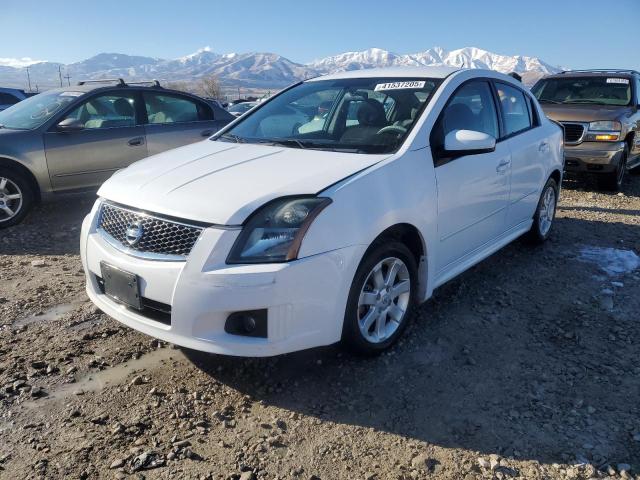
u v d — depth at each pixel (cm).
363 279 312
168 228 290
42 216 689
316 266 282
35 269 504
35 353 344
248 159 343
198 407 292
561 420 284
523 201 491
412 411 291
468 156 390
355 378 320
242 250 275
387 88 407
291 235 278
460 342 364
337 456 257
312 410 291
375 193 311
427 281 363
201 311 275
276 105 447
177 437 267
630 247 577
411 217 332
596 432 275
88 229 337
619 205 791
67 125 658
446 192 364
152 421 279
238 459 254
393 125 369
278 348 280
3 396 297
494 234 450
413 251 361
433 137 364
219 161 344
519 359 344
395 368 331
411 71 428
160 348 352
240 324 285
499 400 301
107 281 313
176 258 284
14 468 245
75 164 674
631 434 273
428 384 316
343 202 295
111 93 713
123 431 271
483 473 247
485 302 428
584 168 866
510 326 389
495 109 448
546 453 260
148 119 737
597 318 404
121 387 308
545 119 548
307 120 412
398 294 346
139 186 321
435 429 277
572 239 604
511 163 451
